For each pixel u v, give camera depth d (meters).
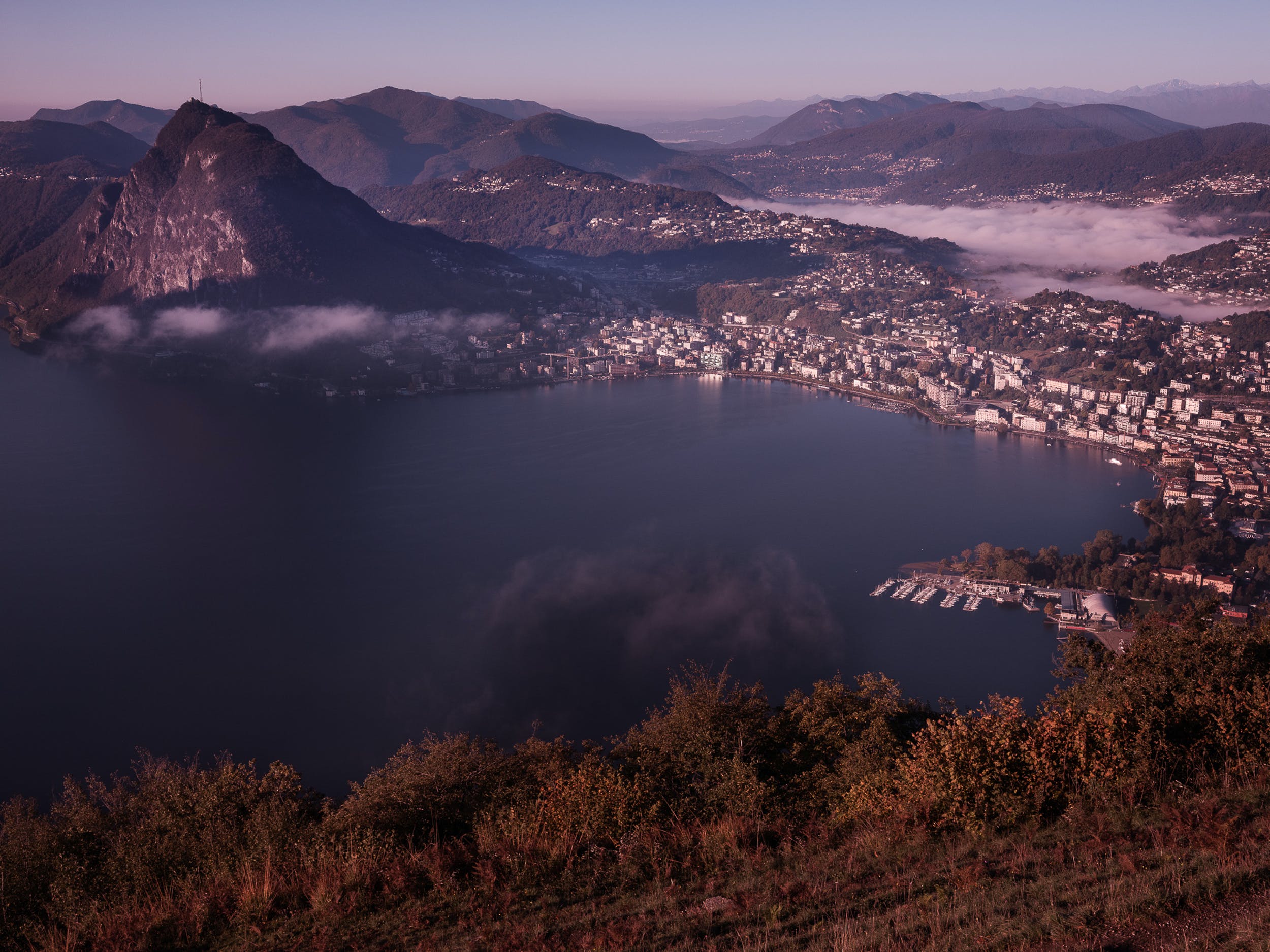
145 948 16.75
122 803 27.36
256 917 17.45
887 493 147.38
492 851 19.55
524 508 143.62
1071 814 17.53
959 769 19.02
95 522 137.75
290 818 23.31
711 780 24.48
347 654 97.94
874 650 92.31
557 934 15.57
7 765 78.50
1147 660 26.11
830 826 20.08
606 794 21.09
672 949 14.36
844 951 13.19
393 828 22.59
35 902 21.00
